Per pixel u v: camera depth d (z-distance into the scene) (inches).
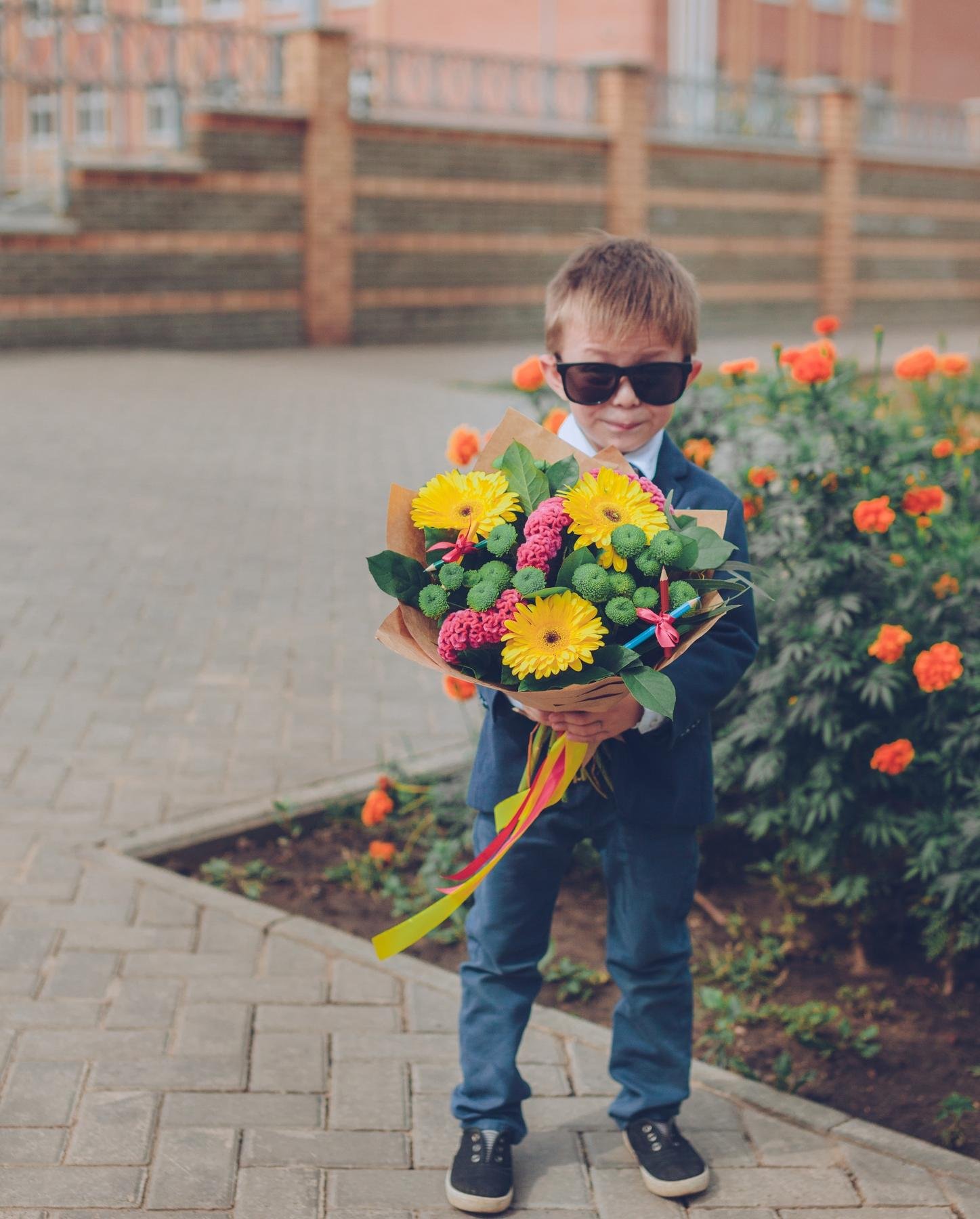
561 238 735.7
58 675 201.9
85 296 553.0
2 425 383.2
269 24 965.2
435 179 672.4
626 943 98.7
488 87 914.1
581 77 801.6
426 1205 96.0
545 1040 117.0
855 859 137.2
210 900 137.1
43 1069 108.9
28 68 617.9
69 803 159.8
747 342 772.6
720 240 817.5
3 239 524.1
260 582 252.8
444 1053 114.3
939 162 946.1
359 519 302.0
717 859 155.2
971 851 124.5
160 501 309.3
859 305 912.3
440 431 415.8
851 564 130.7
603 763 94.4
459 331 696.4
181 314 587.2
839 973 134.2
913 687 131.6
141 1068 109.8
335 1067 111.6
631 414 95.9
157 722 186.4
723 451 154.7
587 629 79.6
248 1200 95.4
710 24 942.4
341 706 196.2
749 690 135.8
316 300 634.8
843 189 879.7
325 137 621.0
